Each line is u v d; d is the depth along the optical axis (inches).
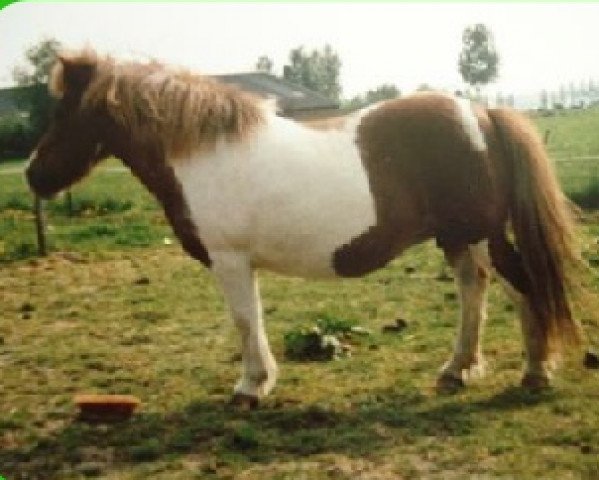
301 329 268.7
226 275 207.6
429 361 247.3
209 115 201.2
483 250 208.1
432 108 203.3
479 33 2111.2
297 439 189.9
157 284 392.2
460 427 192.1
